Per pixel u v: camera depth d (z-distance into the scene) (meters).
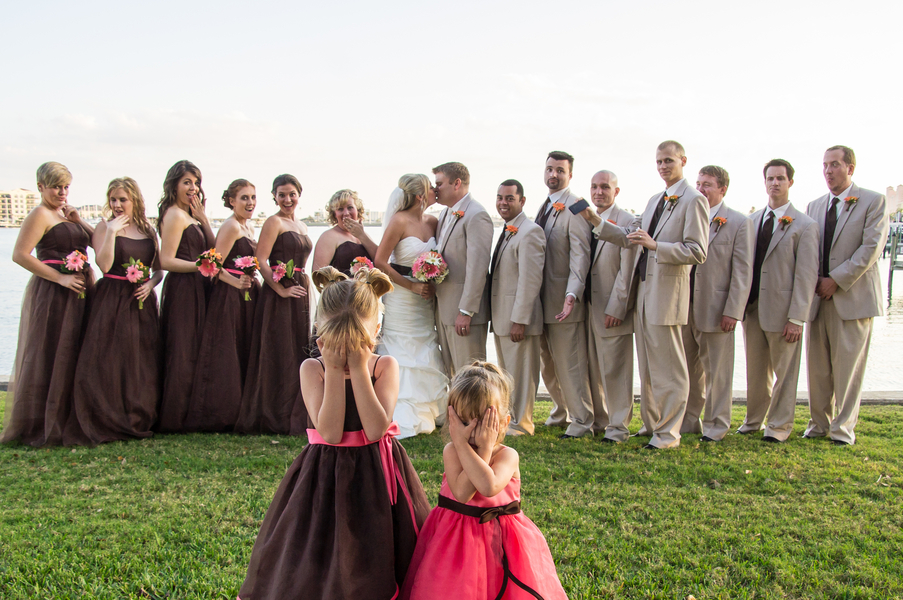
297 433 6.12
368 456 2.59
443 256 6.21
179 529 3.72
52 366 5.80
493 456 2.67
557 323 6.11
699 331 6.09
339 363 2.49
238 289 6.36
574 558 3.39
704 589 3.09
